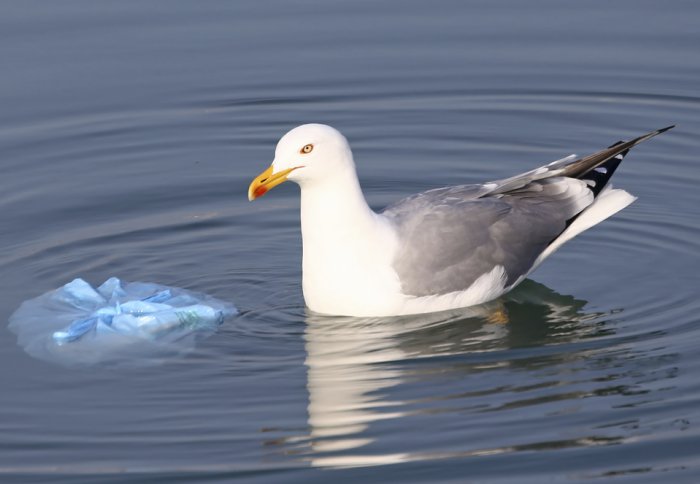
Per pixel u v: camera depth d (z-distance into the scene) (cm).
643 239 1509
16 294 1398
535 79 1897
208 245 1520
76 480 1035
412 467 1047
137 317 1303
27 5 2105
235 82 1903
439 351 1259
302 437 1095
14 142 1755
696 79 1873
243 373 1220
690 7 2080
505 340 1283
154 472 1045
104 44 1986
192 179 1681
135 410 1152
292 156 1279
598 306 1355
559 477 1028
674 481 1020
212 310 1323
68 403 1170
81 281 1383
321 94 1878
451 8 2108
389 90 1888
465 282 1347
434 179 1664
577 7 2100
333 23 2064
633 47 1962
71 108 1833
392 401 1157
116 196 1636
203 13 2091
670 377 1188
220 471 1045
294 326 1318
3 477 1042
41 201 1619
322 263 1318
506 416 1124
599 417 1119
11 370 1234
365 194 1628
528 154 1719
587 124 1788
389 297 1318
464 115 1825
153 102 1855
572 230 1423
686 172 1661
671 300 1355
